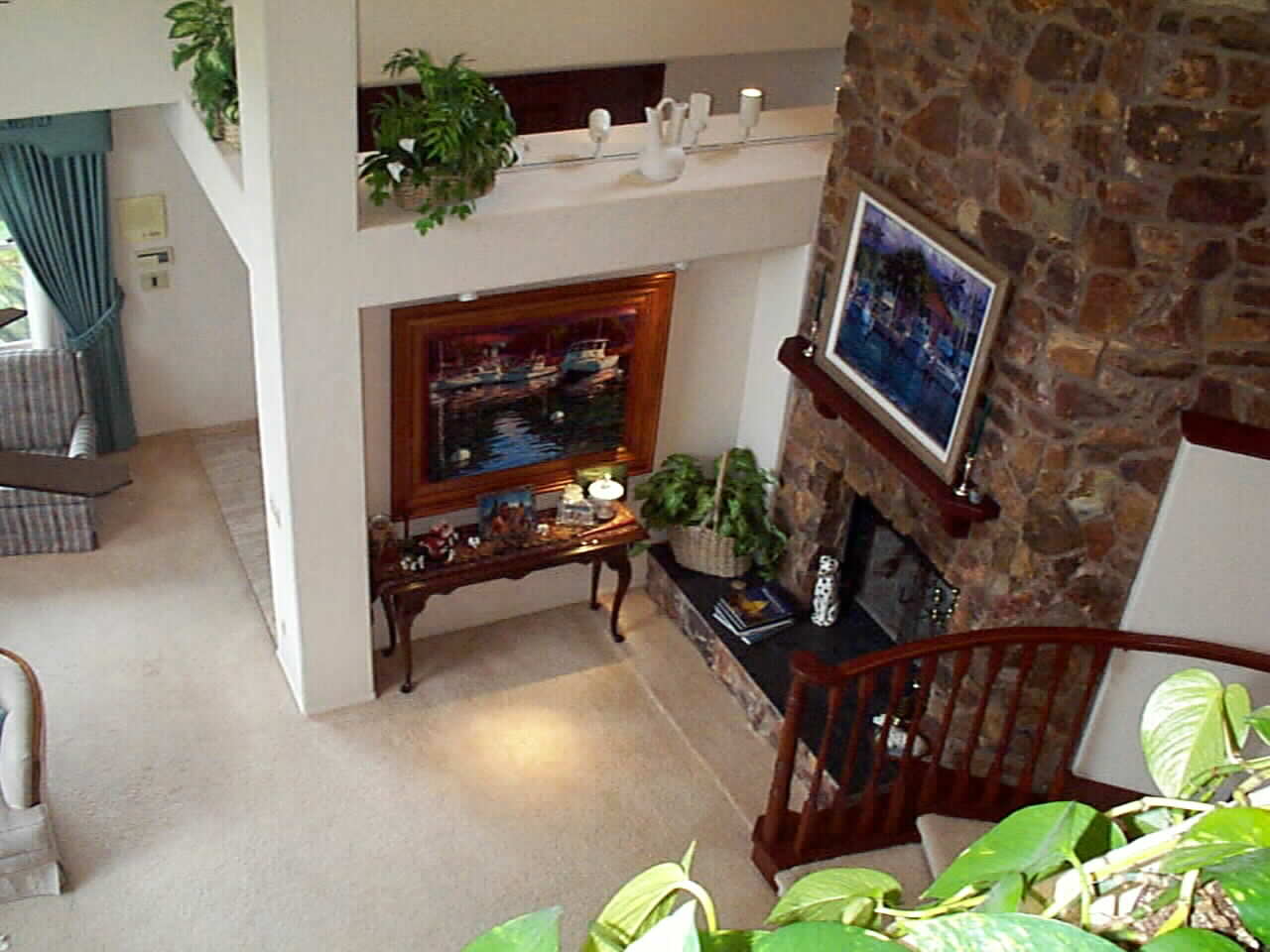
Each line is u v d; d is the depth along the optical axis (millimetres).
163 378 8859
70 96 6430
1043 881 1254
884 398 6195
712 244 6508
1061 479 5488
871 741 6605
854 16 6035
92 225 8016
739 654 7145
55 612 7539
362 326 6336
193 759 6707
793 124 6930
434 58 6449
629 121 7555
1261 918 955
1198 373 5195
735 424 7719
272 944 5875
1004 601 5863
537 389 6910
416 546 6844
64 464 3193
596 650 7555
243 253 6152
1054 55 4922
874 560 7242
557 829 6496
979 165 5438
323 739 6879
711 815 6617
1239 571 5574
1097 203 4914
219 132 6344
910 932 1035
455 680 7281
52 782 6500
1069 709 6152
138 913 5953
